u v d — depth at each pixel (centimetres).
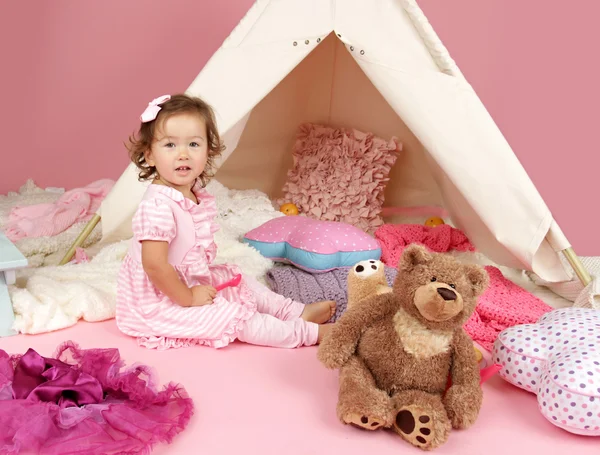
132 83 328
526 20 327
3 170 322
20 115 318
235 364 161
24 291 179
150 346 167
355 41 199
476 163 201
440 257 133
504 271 243
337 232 221
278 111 283
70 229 253
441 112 199
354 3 199
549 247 216
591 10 321
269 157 298
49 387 129
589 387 133
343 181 276
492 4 327
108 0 315
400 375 133
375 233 253
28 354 138
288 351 170
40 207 264
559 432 139
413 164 289
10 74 312
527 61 331
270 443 130
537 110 334
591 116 329
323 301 187
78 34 316
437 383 134
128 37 322
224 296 175
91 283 194
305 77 278
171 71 331
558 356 143
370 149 280
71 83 321
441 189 259
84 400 130
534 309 198
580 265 208
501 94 336
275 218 242
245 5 329
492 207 204
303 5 199
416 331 130
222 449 127
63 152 329
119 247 217
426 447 128
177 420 130
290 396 148
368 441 132
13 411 123
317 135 289
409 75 199
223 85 200
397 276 135
